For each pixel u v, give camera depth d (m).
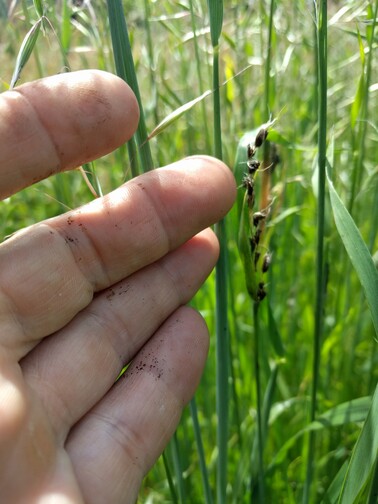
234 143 0.17
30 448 0.09
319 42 0.10
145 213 0.11
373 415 0.09
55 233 0.11
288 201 0.18
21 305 0.10
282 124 0.19
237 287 0.20
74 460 0.10
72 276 0.11
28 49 0.10
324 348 0.16
